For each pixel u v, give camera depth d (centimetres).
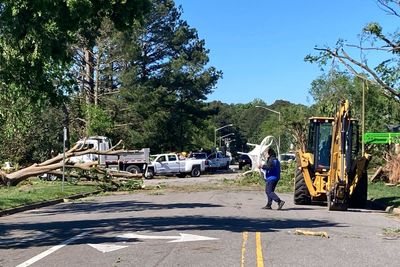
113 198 2548
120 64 5862
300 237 1187
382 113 4656
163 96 5991
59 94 1678
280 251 1011
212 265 881
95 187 3017
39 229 1383
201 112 6681
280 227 1360
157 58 6372
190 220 1508
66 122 4572
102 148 4309
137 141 5762
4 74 1395
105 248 1053
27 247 1102
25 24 1203
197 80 6372
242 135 15788
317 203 2186
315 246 1073
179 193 2831
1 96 1977
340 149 1880
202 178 4600
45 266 898
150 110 5831
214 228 1328
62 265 903
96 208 2020
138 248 1048
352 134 2048
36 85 1495
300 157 2106
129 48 5600
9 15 1198
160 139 6134
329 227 1388
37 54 1270
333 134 1920
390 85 2034
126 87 5697
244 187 3284
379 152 4069
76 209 2008
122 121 5878
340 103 1925
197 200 2331
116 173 3253
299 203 2141
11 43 1277
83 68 5575
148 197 2573
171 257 952
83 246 1086
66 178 3219
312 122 2119
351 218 1641
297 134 4559
